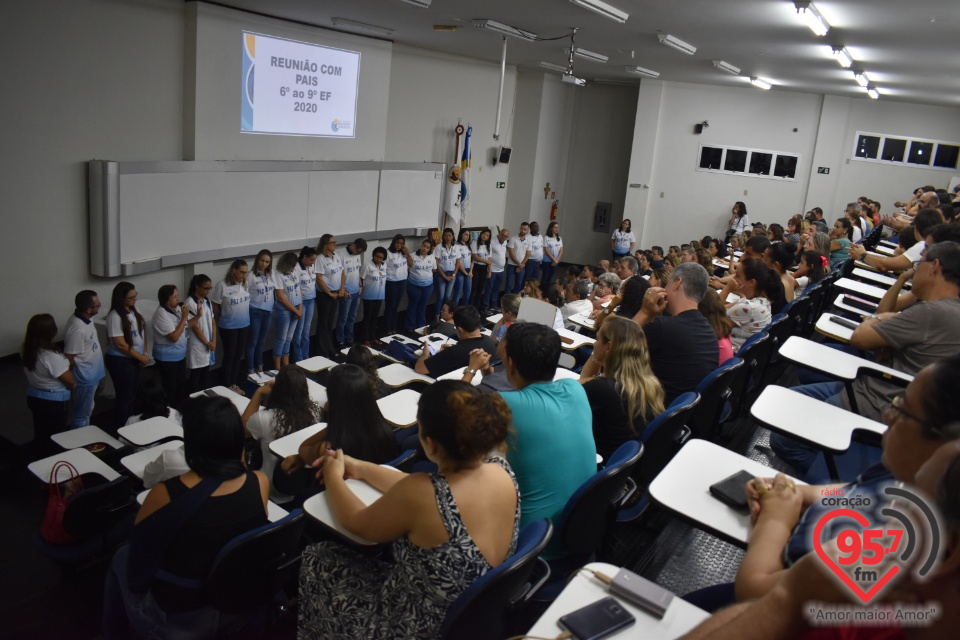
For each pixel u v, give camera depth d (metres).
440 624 1.61
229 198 6.95
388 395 3.83
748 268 4.08
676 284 3.14
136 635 2.22
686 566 2.42
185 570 2.12
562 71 11.66
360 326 8.61
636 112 12.91
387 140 9.45
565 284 7.52
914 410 1.22
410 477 1.64
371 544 1.73
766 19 5.67
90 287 6.00
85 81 5.67
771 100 12.41
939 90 9.36
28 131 5.36
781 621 0.72
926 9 4.71
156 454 3.39
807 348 2.84
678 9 5.61
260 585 2.31
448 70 10.20
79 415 4.80
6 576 3.46
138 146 6.20
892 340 2.64
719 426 3.32
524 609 1.96
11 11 5.09
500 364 4.07
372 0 5.93
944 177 11.99
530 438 2.03
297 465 2.93
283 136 7.52
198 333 5.66
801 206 12.70
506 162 11.91
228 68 6.73
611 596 1.38
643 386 2.57
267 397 3.71
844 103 12.12
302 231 7.95
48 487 3.32
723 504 1.63
